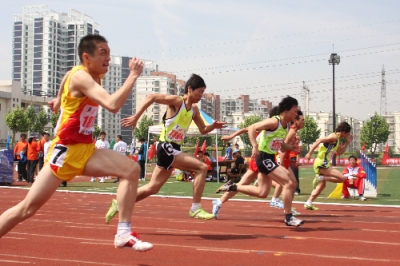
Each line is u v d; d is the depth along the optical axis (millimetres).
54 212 8750
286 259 4535
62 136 3854
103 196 12680
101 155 3977
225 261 4449
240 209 9508
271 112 7266
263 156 6707
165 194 13289
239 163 19641
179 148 6133
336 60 35125
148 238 5750
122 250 4992
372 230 6484
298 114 8055
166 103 5945
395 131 131625
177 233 6152
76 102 3830
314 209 9414
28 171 18125
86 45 3926
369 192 12266
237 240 5602
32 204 3854
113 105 3572
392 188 15742
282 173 6574
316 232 6285
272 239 5680
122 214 3961
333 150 9312
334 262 4398
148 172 28484
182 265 4285
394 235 6020
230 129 20719
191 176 19828
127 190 3951
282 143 6770
